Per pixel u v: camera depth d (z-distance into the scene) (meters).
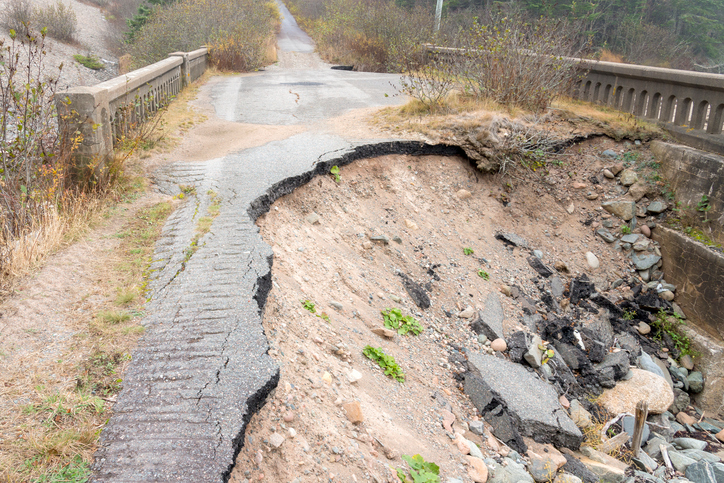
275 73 17.80
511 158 8.97
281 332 4.04
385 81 15.59
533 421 5.00
